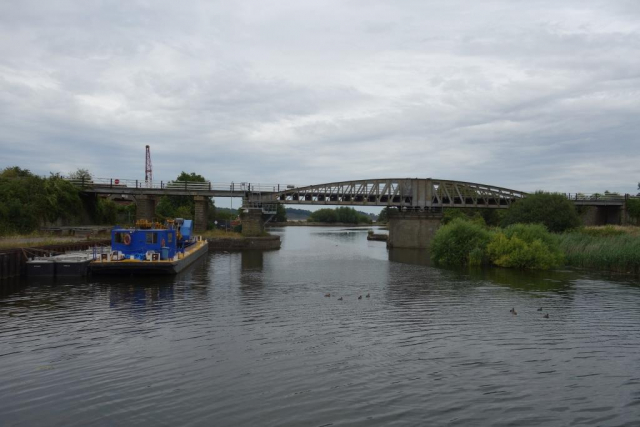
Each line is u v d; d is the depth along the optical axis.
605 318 29.67
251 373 19.81
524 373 20.14
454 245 63.28
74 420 15.73
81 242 56.41
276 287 41.50
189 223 70.69
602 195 110.06
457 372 20.17
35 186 74.06
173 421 15.67
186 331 26.05
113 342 23.89
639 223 107.38
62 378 19.14
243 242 90.25
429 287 42.00
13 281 42.28
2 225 61.41
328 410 16.52
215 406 16.77
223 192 98.50
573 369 20.67
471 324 28.05
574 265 58.66
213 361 21.20
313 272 53.06
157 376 19.41
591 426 15.60
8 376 19.31
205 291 38.81
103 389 18.12
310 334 25.64
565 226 83.31
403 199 107.88
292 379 19.22
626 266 52.34
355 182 106.12
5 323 27.44
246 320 28.67
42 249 47.47
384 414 16.28
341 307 32.75
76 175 94.56
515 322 28.59
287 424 15.53
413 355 22.27
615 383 19.17
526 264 56.75
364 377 19.52
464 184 108.69
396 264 62.66
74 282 42.16
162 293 37.53
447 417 16.11
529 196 90.06
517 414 16.39
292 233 174.62
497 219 128.38
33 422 15.58
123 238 47.34
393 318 29.47
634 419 16.09
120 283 42.16
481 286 42.59
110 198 104.19
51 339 24.28
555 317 29.91
